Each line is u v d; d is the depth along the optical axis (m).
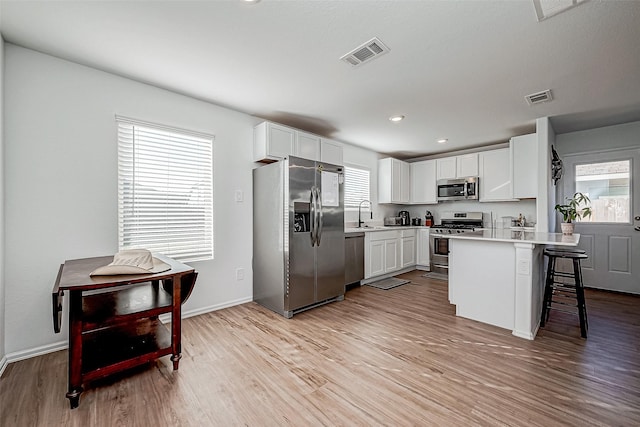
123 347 1.89
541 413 1.50
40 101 2.13
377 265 4.48
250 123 3.43
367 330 2.59
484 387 1.73
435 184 5.40
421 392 1.68
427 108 3.21
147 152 2.67
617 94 2.81
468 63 2.25
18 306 2.04
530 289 2.39
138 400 1.62
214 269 3.11
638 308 3.16
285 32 1.88
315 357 2.10
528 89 2.72
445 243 4.93
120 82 2.49
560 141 4.27
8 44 2.01
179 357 1.93
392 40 1.96
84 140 2.31
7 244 2.01
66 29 1.85
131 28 1.84
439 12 1.69
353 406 1.57
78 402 1.58
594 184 4.01
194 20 1.76
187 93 2.83
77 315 1.56
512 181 4.01
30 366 1.96
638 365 1.96
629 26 1.77
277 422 1.45
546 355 2.11
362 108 3.23
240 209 3.33
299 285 3.00
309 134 3.69
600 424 1.41
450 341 2.35
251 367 1.96
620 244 3.82
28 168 2.09
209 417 1.49
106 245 2.42
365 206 5.24
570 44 1.98
